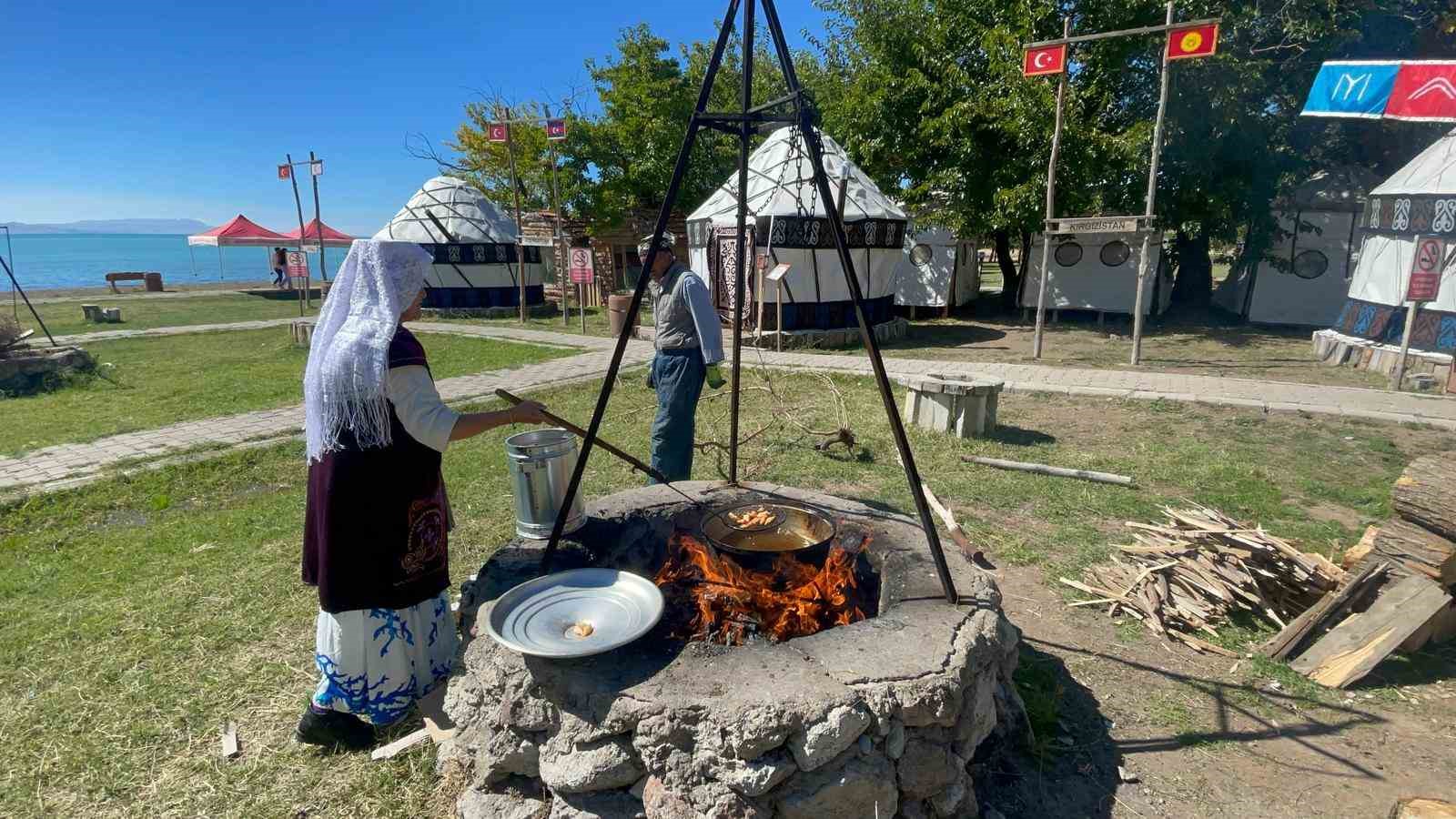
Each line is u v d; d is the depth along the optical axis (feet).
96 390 33.78
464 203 61.16
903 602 8.76
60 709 10.26
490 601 8.98
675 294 14.43
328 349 8.14
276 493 19.75
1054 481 19.35
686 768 6.87
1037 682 10.67
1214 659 11.47
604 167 76.02
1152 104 43.80
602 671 7.47
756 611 8.93
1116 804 8.50
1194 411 26.03
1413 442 22.40
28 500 18.78
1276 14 40.16
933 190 50.34
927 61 47.91
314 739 9.40
